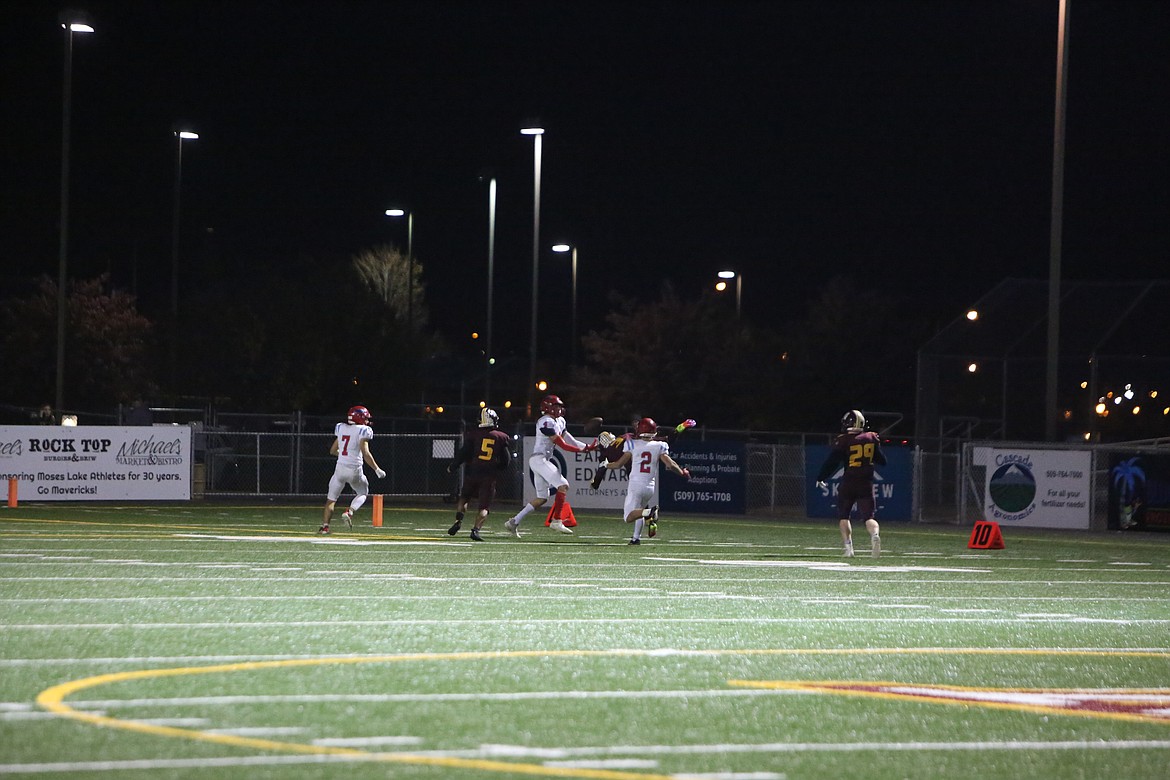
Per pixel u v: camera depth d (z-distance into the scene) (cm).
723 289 16650
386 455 9994
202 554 4912
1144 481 8169
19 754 1756
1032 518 8369
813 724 2081
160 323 12706
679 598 3800
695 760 1817
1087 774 1805
